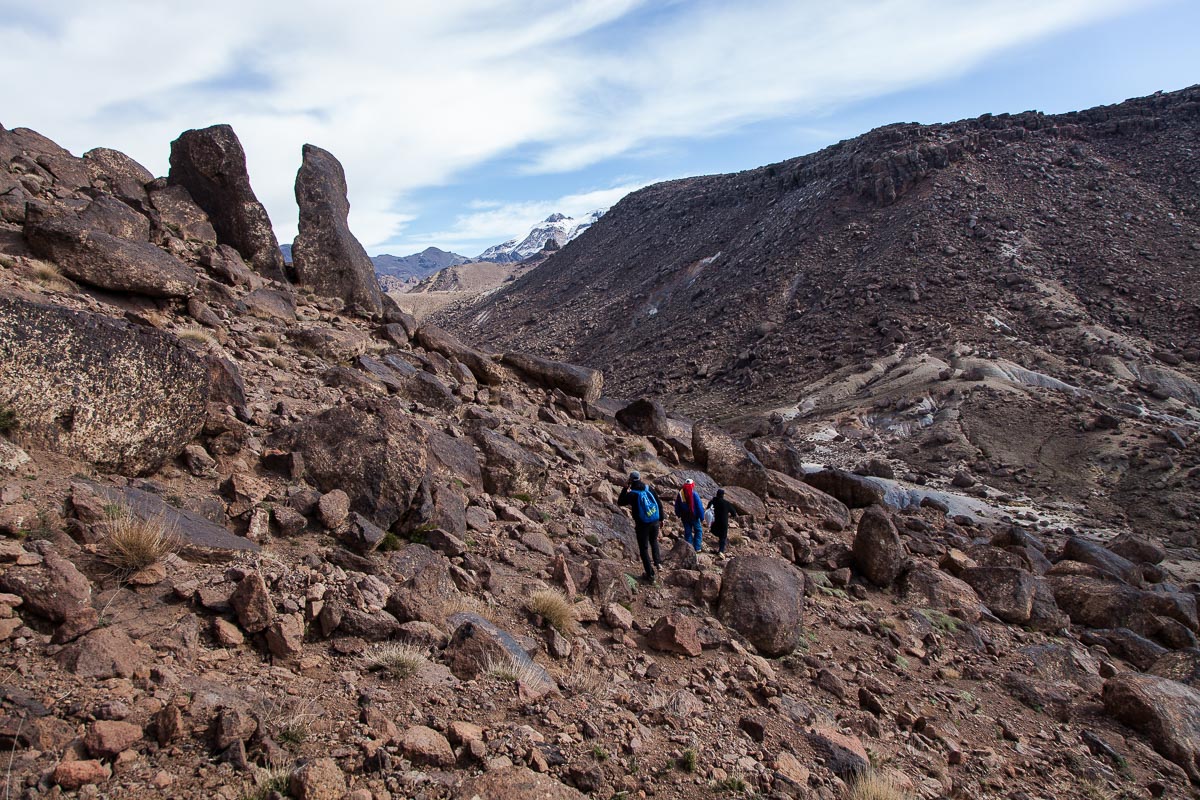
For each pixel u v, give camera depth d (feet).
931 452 195.93
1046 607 39.52
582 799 14.35
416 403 41.19
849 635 31.32
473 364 59.21
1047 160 410.52
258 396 32.63
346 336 48.75
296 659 16.81
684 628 25.11
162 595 17.19
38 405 19.89
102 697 13.46
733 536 40.27
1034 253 325.21
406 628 19.17
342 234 70.33
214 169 65.00
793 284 382.63
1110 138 437.58
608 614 25.81
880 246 374.63
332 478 24.81
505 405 53.47
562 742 16.40
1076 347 252.01
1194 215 340.80
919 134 459.73
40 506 17.95
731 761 17.95
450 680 17.76
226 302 49.34
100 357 21.27
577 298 630.33
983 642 34.01
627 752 16.98
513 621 23.02
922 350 269.85
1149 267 302.25
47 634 14.85
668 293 514.68
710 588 29.89
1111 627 41.39
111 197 53.21
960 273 318.04
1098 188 379.76
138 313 39.27
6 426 19.39
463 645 19.04
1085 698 30.91
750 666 24.93
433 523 26.55
